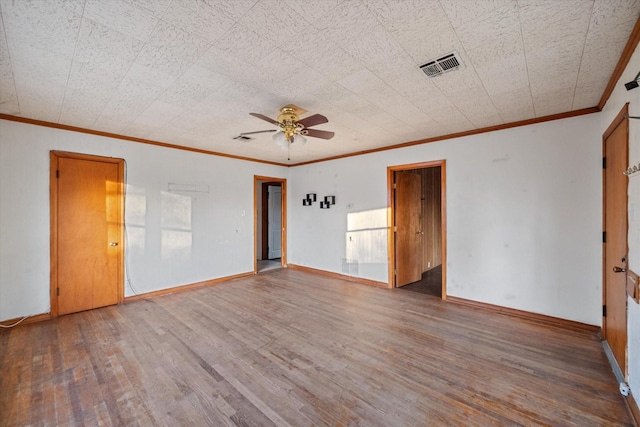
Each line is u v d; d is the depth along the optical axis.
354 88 2.52
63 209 3.56
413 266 5.20
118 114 3.16
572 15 1.59
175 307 3.82
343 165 5.41
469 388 2.08
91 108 2.98
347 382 2.16
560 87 2.52
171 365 2.39
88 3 1.48
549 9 1.55
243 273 5.59
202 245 4.95
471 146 3.82
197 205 4.88
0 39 1.79
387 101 2.81
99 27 1.69
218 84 2.44
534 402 1.92
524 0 1.48
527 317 3.39
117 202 3.99
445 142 4.06
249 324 3.25
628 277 2.05
